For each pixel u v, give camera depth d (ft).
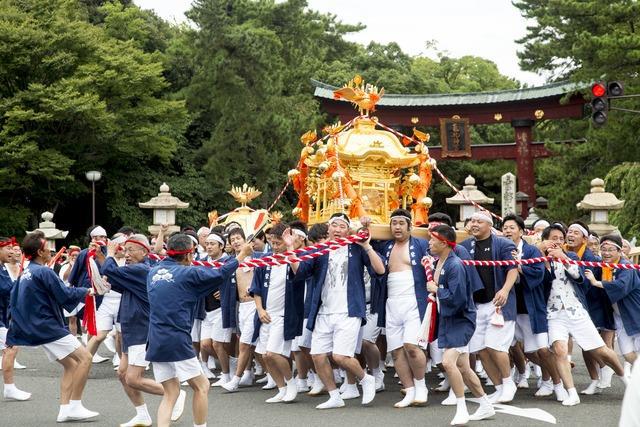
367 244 29.71
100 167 109.60
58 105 92.12
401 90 134.82
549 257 30.60
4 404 31.48
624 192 74.84
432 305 27.99
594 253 38.24
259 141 108.78
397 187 39.52
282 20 126.41
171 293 23.38
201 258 40.91
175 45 123.13
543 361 31.27
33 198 107.55
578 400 29.99
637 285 32.17
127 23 117.80
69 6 113.70
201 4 107.76
